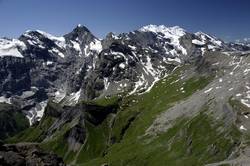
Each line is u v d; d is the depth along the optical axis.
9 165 99.19
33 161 105.44
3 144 106.81
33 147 111.38
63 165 111.69
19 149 108.56
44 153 110.88
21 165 101.25
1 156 99.38
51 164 107.81
